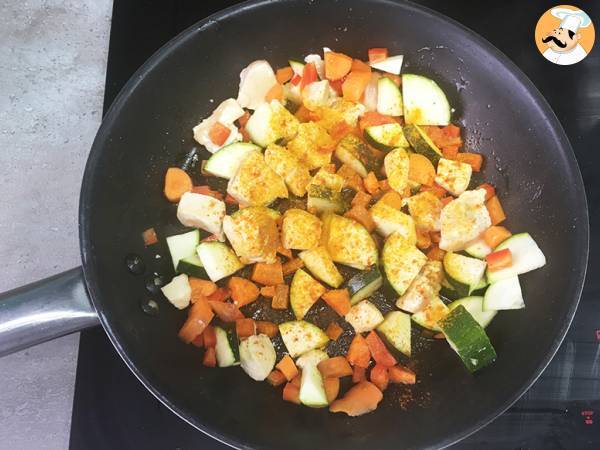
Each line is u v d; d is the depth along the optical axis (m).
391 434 0.27
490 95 0.31
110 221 0.27
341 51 0.33
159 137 0.31
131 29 0.34
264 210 0.30
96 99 0.36
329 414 0.28
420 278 0.30
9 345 0.25
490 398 0.26
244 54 0.32
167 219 0.32
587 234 0.27
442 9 0.35
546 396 0.29
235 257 0.30
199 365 0.29
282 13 0.30
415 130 0.32
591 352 0.30
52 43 0.37
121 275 0.28
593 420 0.29
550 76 0.34
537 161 0.30
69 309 0.25
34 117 0.35
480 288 0.30
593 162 0.33
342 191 0.32
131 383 0.29
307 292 0.30
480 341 0.28
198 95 0.32
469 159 0.32
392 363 0.29
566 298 0.26
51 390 0.30
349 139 0.32
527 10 0.36
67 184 0.34
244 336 0.29
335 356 0.30
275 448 0.24
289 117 0.32
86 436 0.28
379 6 0.30
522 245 0.30
